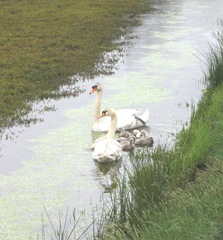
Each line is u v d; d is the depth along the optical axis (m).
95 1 39.03
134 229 10.18
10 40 27.20
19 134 16.55
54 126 17.20
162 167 12.66
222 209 10.09
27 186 13.56
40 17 33.00
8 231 11.76
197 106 18.16
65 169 14.45
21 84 20.78
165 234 9.73
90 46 26.70
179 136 15.20
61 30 29.58
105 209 12.30
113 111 16.00
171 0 41.38
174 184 12.30
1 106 18.62
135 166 12.73
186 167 13.18
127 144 15.44
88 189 13.42
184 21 33.25
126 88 20.89
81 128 17.12
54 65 23.34
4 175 14.08
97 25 31.11
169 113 18.19
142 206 11.16
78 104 19.22
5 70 22.33
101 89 17.00
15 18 32.62
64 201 12.88
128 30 30.58
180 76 22.28
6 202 12.88
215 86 19.89
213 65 20.67
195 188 11.59
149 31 30.48
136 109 18.44
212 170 12.12
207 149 13.98
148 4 39.25
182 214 10.21
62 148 15.66
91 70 23.05
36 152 15.38
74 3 38.09
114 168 14.54
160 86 21.05
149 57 25.19
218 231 9.54
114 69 23.33
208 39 28.39
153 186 11.63
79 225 11.80
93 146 15.52
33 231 11.73
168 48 26.77
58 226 11.84
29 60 23.86
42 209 12.56
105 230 10.56
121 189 12.30
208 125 15.16
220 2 40.69
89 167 14.57
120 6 37.44
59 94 20.08
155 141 16.02
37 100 19.50
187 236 9.52
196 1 41.19
